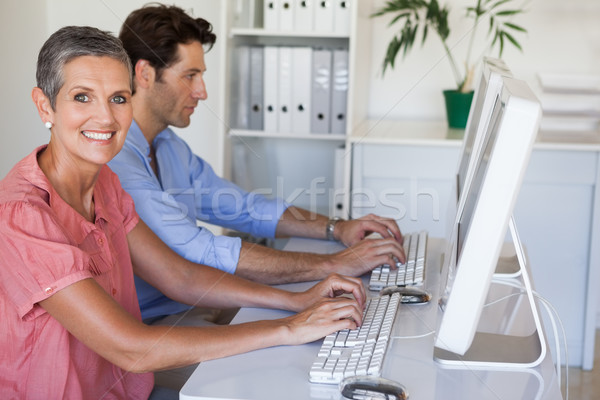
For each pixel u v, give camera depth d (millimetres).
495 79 1229
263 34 2727
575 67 2984
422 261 1604
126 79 1184
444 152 2658
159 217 1660
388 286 1488
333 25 2689
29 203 1095
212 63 3180
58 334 1143
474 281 1021
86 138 1161
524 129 933
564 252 2664
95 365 1219
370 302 1369
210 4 3139
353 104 2695
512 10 2953
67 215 1173
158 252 1486
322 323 1199
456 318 1044
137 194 1665
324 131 2803
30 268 1073
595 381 2621
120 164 1681
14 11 3062
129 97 1203
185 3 3148
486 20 2992
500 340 1187
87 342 1114
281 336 1183
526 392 1006
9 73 3072
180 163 2031
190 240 1642
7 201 1096
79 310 1089
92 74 1136
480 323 1271
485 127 1231
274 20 2719
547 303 1346
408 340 1208
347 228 1876
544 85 2686
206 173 2135
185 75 1898
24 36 3133
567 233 2648
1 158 3074
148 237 1488
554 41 2975
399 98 3127
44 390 1154
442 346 1075
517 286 1507
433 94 3102
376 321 1234
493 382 1036
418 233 1905
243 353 1158
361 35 2793
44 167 1201
